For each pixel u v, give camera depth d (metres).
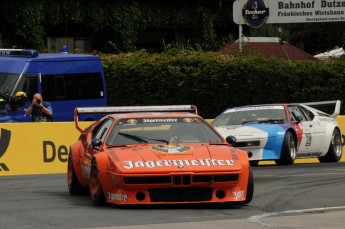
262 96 55.09
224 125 37.88
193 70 54.22
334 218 19.75
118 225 18.53
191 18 76.19
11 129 35.19
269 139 36.00
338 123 43.03
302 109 39.25
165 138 22.91
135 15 72.12
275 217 19.97
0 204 22.97
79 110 26.14
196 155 21.59
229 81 54.53
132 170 20.80
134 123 23.36
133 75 53.62
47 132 35.78
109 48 71.94
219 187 21.20
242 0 61.94
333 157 40.38
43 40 67.94
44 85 44.09
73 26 70.25
